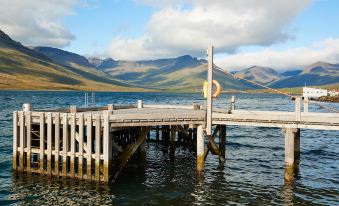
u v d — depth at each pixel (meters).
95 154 24.05
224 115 27.23
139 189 24.22
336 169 30.80
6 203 21.03
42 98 146.88
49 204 21.02
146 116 25.22
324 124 24.81
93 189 23.45
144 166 30.83
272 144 44.44
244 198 22.97
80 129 24.20
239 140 47.47
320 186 25.67
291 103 151.75
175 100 166.12
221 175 28.38
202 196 23.22
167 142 39.09
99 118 23.80
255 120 26.44
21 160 25.83
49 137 24.91
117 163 25.89
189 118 26.95
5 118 65.19
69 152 24.66
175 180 26.69
